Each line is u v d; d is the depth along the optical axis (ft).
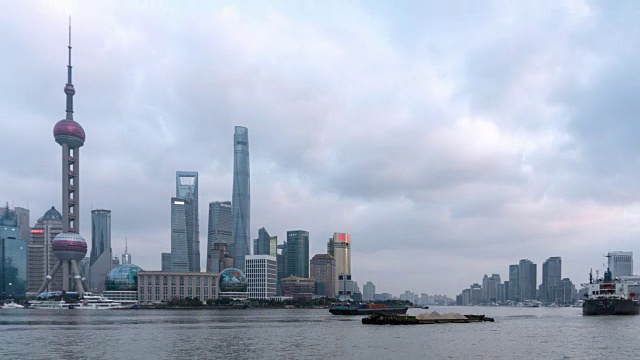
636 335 642.22
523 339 593.01
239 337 624.59
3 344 549.95
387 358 433.89
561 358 432.25
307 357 440.45
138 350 491.72
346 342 560.20
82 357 445.78
